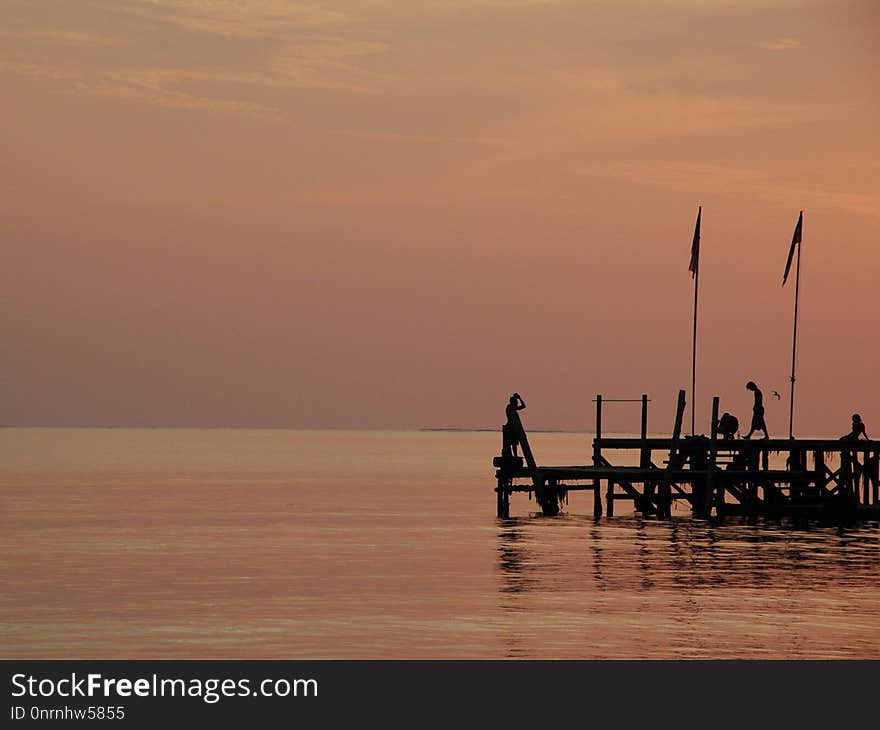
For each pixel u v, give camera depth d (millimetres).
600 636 38875
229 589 47406
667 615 42156
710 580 49688
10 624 40375
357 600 44938
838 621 41219
